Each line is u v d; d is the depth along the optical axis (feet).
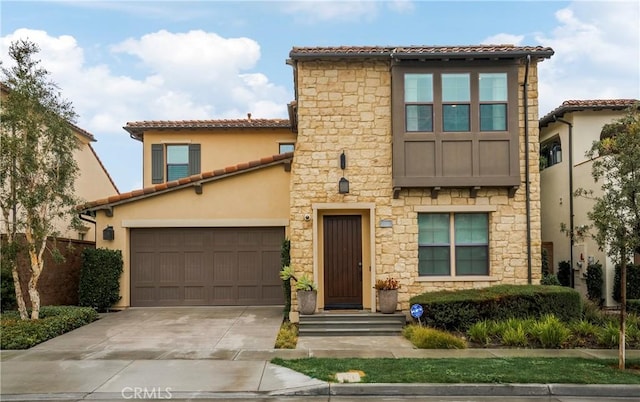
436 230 41.73
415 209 40.78
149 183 62.64
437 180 39.68
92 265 45.32
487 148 40.04
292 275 39.99
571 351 31.45
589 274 47.01
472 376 24.95
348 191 40.55
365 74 41.27
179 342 33.40
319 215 41.65
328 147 40.91
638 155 25.86
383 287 39.17
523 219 40.91
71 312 39.34
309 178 40.75
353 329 37.06
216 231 47.65
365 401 22.91
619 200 26.58
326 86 41.19
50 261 44.32
